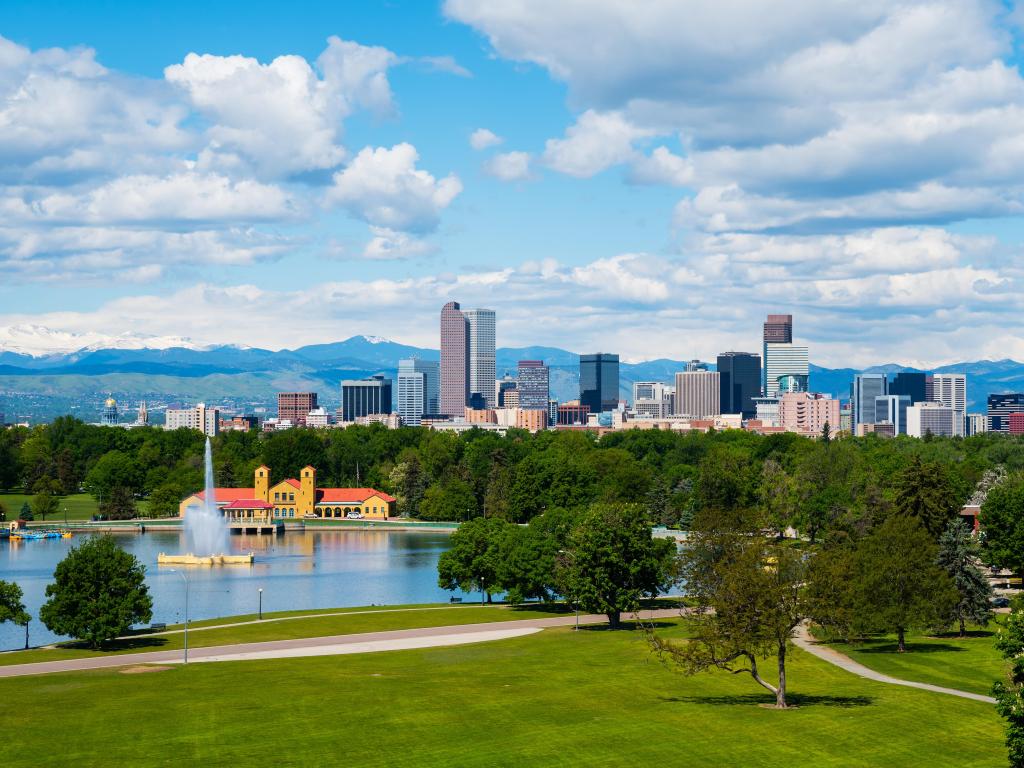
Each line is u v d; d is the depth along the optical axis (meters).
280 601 185.25
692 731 86.50
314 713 93.38
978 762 78.06
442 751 81.81
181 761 80.00
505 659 121.56
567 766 78.31
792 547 98.44
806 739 83.88
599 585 144.12
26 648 135.00
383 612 164.25
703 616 99.50
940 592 123.88
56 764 79.81
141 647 134.50
